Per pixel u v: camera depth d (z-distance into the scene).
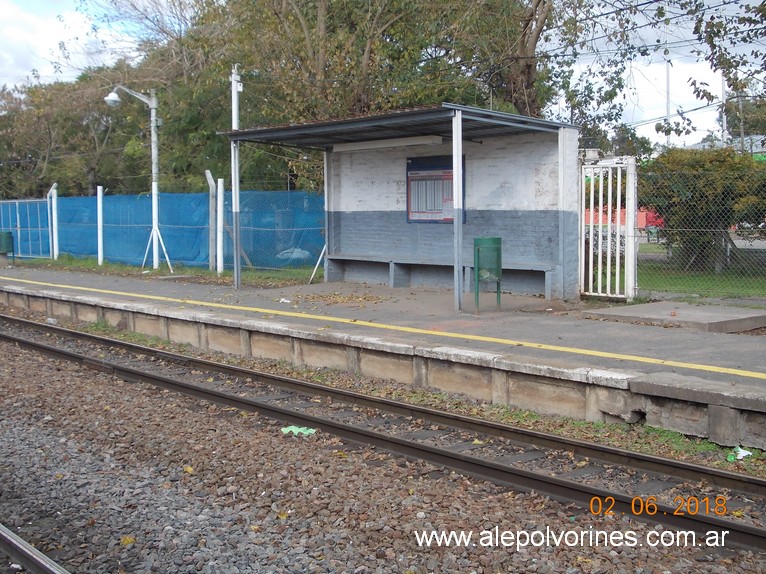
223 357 12.20
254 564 4.94
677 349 9.55
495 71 20.22
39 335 14.47
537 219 14.34
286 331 11.38
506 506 5.92
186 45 27.08
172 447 7.38
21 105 39.06
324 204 18.67
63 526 5.59
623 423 7.86
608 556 4.98
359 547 5.17
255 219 21.11
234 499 6.06
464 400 9.10
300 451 7.27
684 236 18.08
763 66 16.23
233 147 16.55
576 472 6.70
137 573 4.82
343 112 19.89
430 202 16.09
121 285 18.73
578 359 9.06
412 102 19.83
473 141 15.06
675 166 18.83
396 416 8.65
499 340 10.30
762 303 13.32
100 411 8.73
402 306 13.65
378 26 19.77
